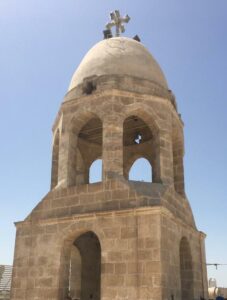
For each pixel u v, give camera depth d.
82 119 21.48
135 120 23.98
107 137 19.77
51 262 18.39
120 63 22.17
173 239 17.81
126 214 17.27
